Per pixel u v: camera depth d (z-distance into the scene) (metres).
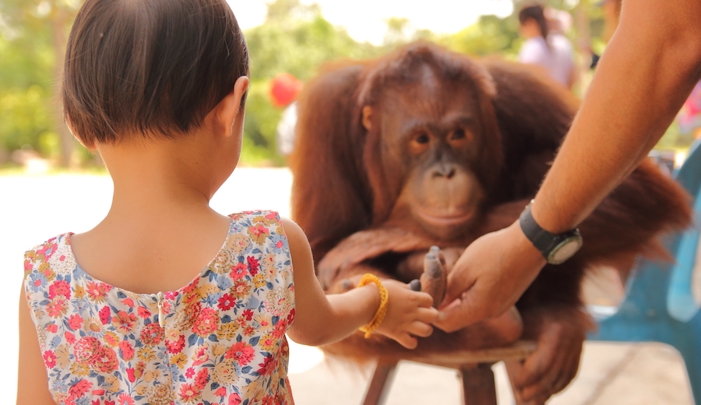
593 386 2.73
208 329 0.98
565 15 6.01
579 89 5.66
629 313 2.28
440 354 1.50
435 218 1.55
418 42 1.64
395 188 1.62
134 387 0.96
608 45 1.21
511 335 1.51
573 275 1.60
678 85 1.15
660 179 1.62
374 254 1.56
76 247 1.01
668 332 2.26
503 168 1.67
